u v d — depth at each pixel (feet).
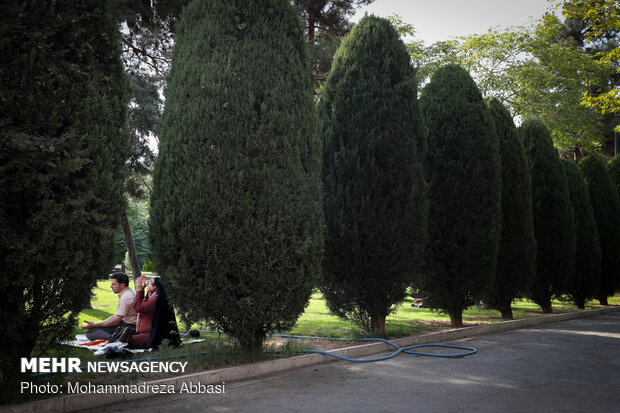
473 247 37.04
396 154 31.35
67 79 16.67
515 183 45.68
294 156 23.50
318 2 68.80
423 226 32.42
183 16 24.11
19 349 16.42
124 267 138.82
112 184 17.95
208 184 21.30
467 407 16.19
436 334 32.55
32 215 15.85
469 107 38.45
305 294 23.40
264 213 22.04
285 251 22.43
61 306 17.12
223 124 21.90
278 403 16.58
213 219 21.31
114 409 15.89
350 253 30.37
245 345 22.68
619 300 73.41
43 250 16.08
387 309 31.63
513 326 41.04
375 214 30.53
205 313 21.49
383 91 31.73
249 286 21.68
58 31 16.87
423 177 33.17
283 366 22.45
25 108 15.79
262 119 22.67
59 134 16.87
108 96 18.39
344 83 32.22
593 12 55.52
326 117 32.55
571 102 91.76
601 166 65.41
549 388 18.95
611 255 63.46
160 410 15.76
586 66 90.68
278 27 24.30
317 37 76.48
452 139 37.99
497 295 44.78
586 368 22.98
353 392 18.17
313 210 23.97
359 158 30.71
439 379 20.45
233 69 22.66
